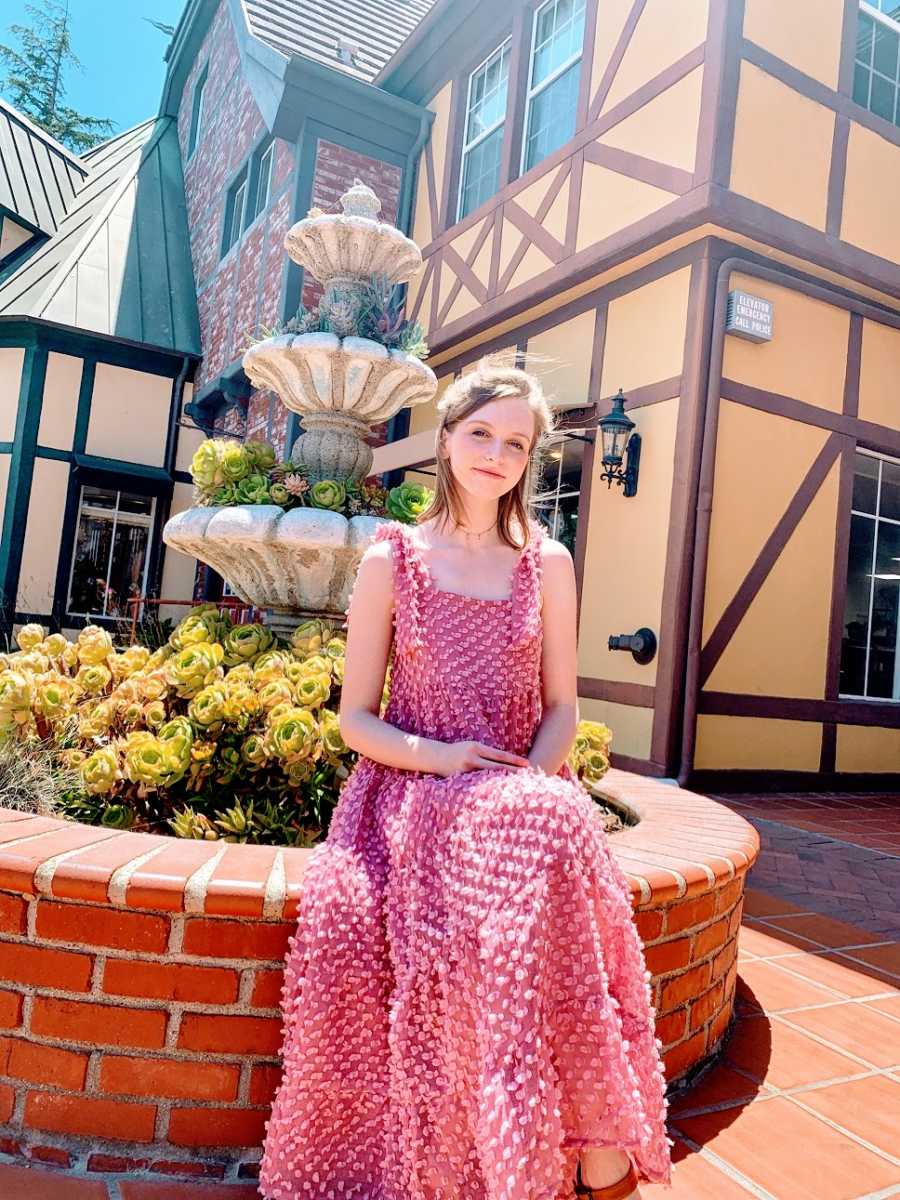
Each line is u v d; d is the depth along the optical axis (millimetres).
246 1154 1607
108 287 13164
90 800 2365
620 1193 1307
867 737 7578
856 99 7469
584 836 1391
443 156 10328
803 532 7137
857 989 2820
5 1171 1554
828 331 7293
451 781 1503
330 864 1552
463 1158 1331
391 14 13781
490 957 1284
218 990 1594
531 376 1878
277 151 11250
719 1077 2152
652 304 7180
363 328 3875
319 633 2943
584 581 7453
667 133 6914
